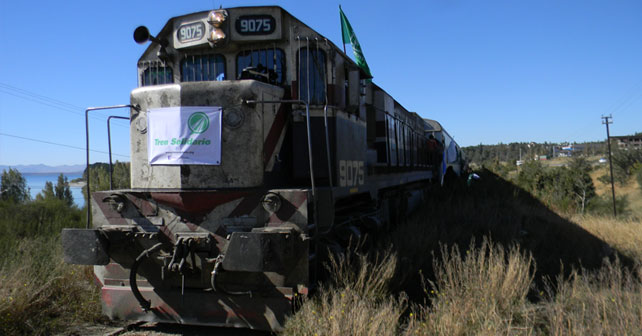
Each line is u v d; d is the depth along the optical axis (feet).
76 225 38.37
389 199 33.53
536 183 72.43
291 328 14.64
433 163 58.54
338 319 13.70
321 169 18.03
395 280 19.75
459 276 18.70
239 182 15.55
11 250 25.18
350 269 17.71
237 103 15.67
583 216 56.34
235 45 18.58
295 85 17.84
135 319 16.26
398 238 27.55
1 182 74.79
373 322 13.83
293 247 14.78
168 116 15.69
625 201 77.30
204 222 15.61
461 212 40.29
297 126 17.95
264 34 18.20
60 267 20.36
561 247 31.58
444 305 15.62
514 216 41.19
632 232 37.70
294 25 18.13
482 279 18.19
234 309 15.47
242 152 15.58
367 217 25.58
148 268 16.40
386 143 29.81
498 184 70.08
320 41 18.34
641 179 108.27
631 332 13.53
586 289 18.39
